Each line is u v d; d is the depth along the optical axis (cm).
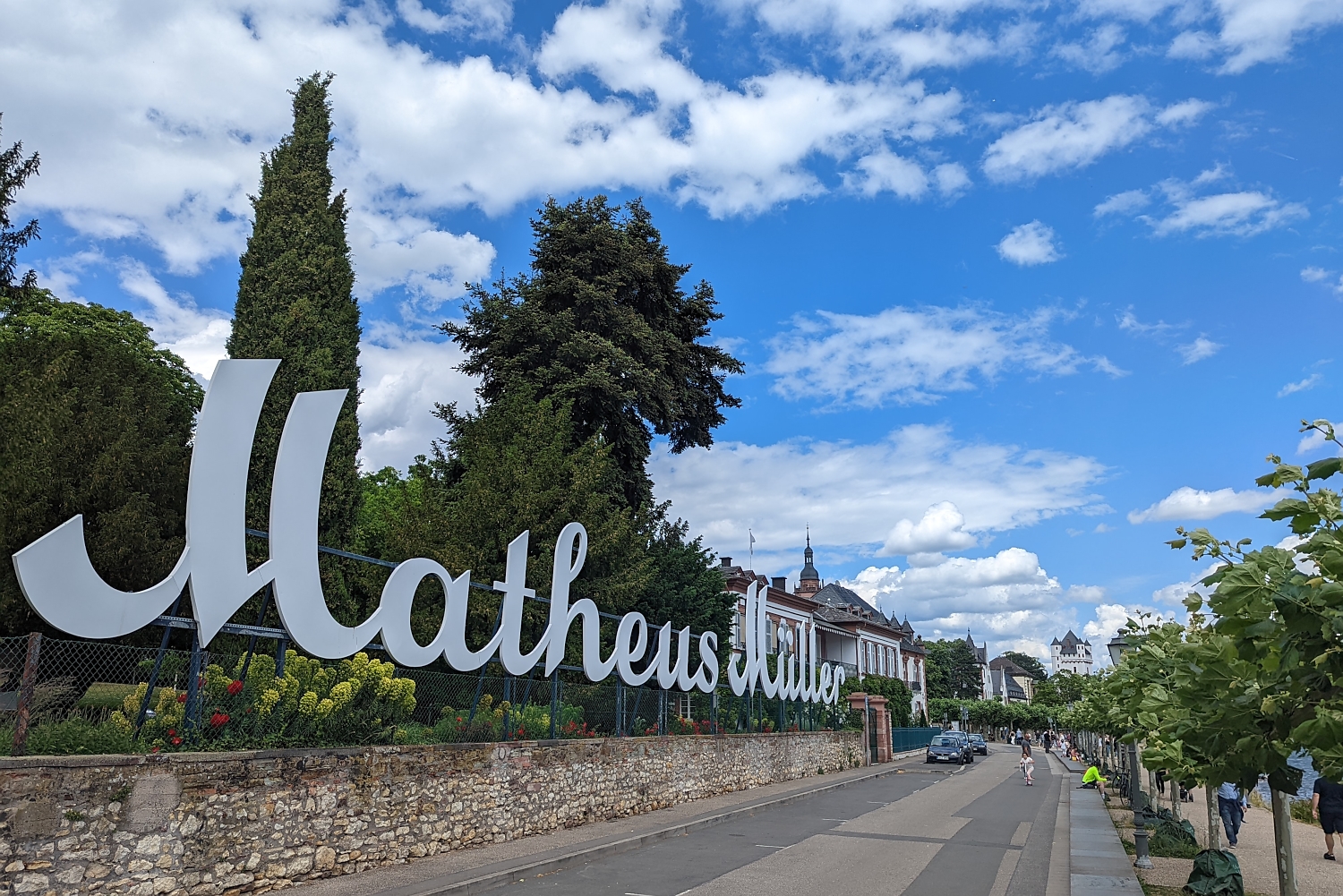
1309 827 2191
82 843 788
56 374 1620
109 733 870
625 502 2861
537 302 2970
